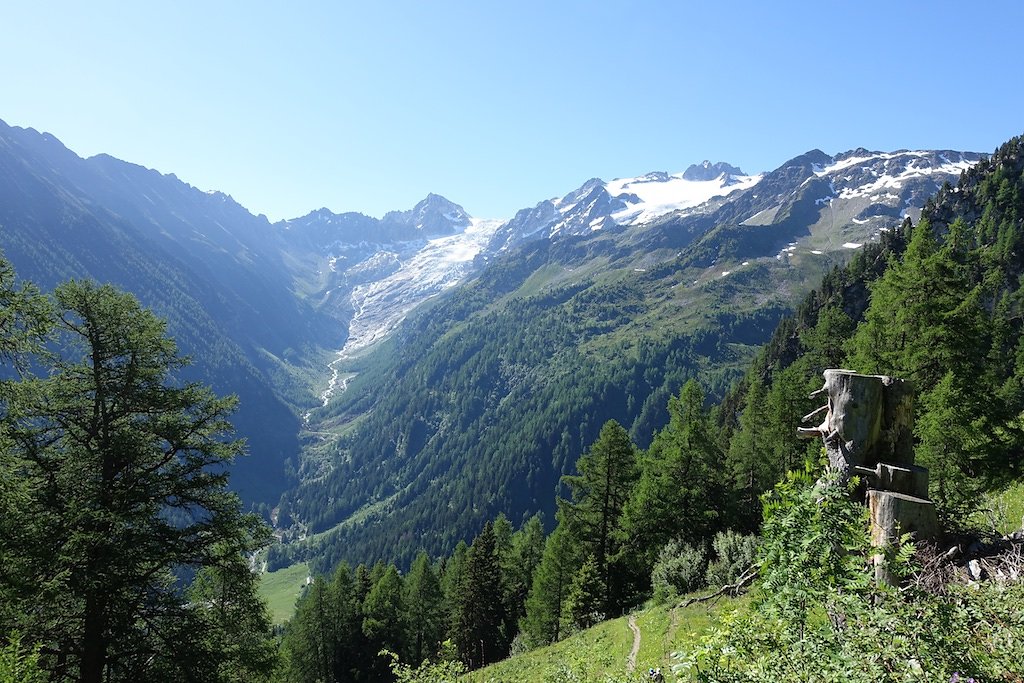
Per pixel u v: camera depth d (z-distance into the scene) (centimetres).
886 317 2295
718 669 552
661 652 1664
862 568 596
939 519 790
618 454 4016
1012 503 1545
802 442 3619
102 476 1600
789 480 686
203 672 1582
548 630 4578
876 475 812
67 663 1505
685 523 3812
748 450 4188
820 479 666
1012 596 532
